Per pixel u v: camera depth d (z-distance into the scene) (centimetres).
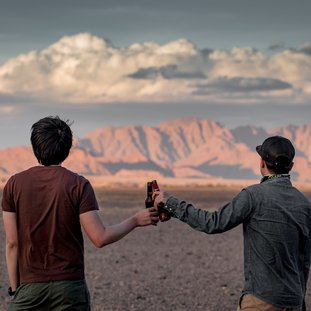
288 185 521
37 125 494
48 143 487
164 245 2158
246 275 511
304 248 518
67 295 471
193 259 1803
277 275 501
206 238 2419
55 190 478
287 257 503
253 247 507
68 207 477
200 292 1260
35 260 475
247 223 510
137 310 1078
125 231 500
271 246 502
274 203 506
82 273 482
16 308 475
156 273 1513
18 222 482
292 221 505
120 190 9762
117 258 1781
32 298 472
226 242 2291
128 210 4150
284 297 499
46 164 493
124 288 1291
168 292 1255
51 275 471
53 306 473
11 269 487
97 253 1881
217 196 7725
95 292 1239
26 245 479
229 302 1163
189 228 2773
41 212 476
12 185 485
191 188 12731
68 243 477
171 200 517
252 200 507
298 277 510
